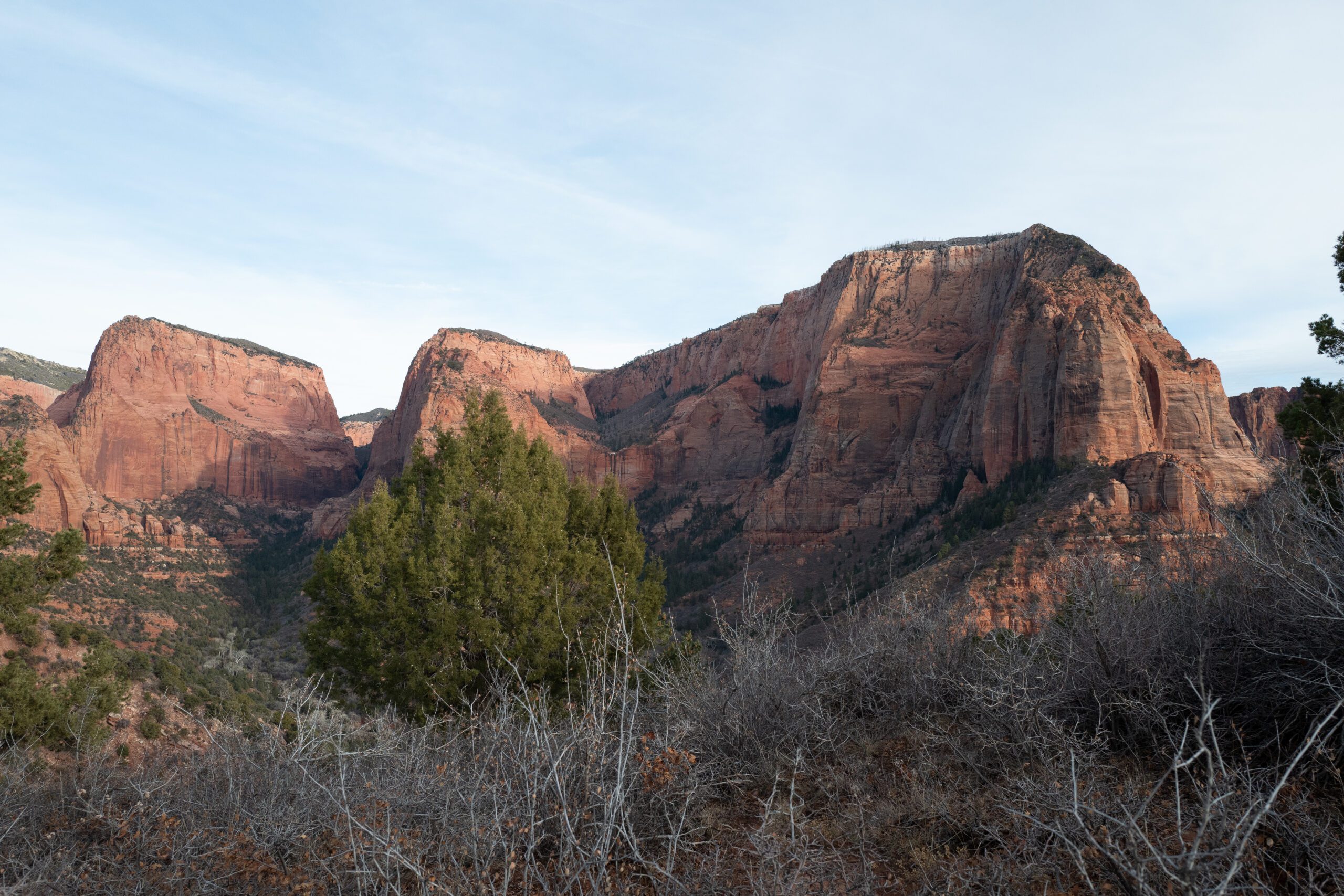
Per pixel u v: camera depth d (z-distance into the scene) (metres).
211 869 5.29
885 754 6.58
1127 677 5.60
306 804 5.97
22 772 7.33
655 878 4.64
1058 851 4.14
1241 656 5.37
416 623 14.95
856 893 4.28
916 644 7.55
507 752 5.61
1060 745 5.04
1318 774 4.51
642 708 7.43
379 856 4.75
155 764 7.94
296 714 6.85
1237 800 4.02
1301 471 5.59
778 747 6.63
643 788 5.39
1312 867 3.81
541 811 5.11
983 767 5.60
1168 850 3.82
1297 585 4.81
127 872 5.26
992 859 4.39
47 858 5.43
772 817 5.07
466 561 14.84
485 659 14.81
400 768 6.19
